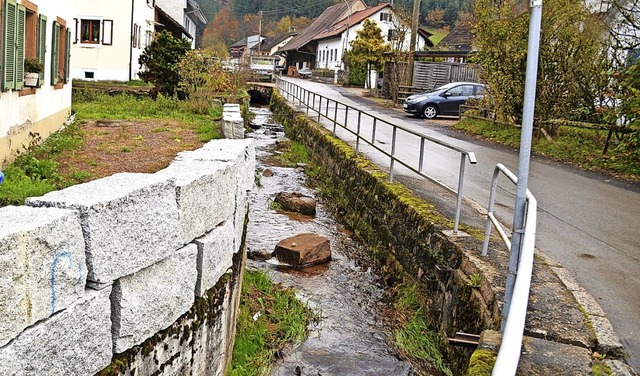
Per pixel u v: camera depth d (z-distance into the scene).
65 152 10.55
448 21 85.44
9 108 9.30
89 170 9.06
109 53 30.50
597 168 13.79
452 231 7.31
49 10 12.41
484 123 20.81
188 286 3.79
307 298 7.86
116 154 10.68
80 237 2.76
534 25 3.70
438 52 32.72
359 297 8.03
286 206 12.41
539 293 5.14
